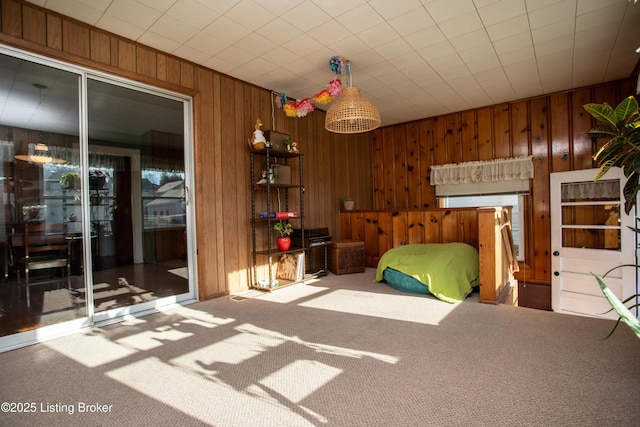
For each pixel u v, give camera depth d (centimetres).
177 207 325
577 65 352
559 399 150
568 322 248
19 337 226
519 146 459
